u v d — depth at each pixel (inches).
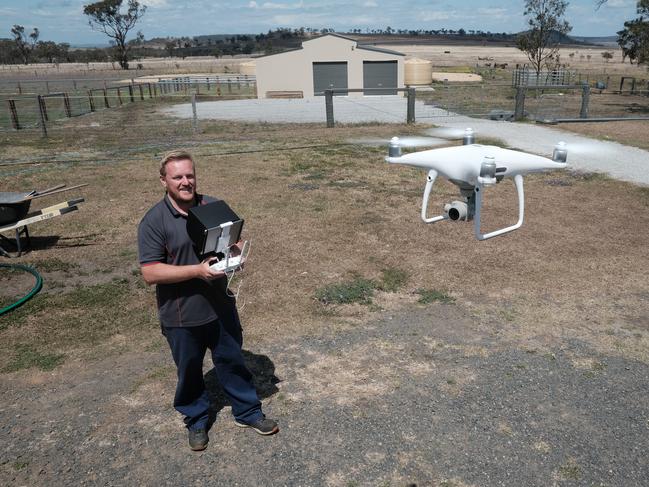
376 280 226.2
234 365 126.9
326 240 272.8
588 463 122.6
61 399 146.9
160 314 120.5
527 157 113.8
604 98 1122.0
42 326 188.7
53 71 3004.4
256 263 243.0
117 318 194.9
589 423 136.5
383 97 1206.9
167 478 117.9
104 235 285.7
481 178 105.3
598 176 404.5
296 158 474.6
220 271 111.0
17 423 136.8
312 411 140.3
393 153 120.4
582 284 223.6
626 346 175.5
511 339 179.0
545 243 269.3
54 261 249.4
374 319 193.5
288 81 1306.6
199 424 128.6
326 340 177.6
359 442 128.8
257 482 116.5
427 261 246.4
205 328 120.5
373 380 154.3
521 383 153.3
